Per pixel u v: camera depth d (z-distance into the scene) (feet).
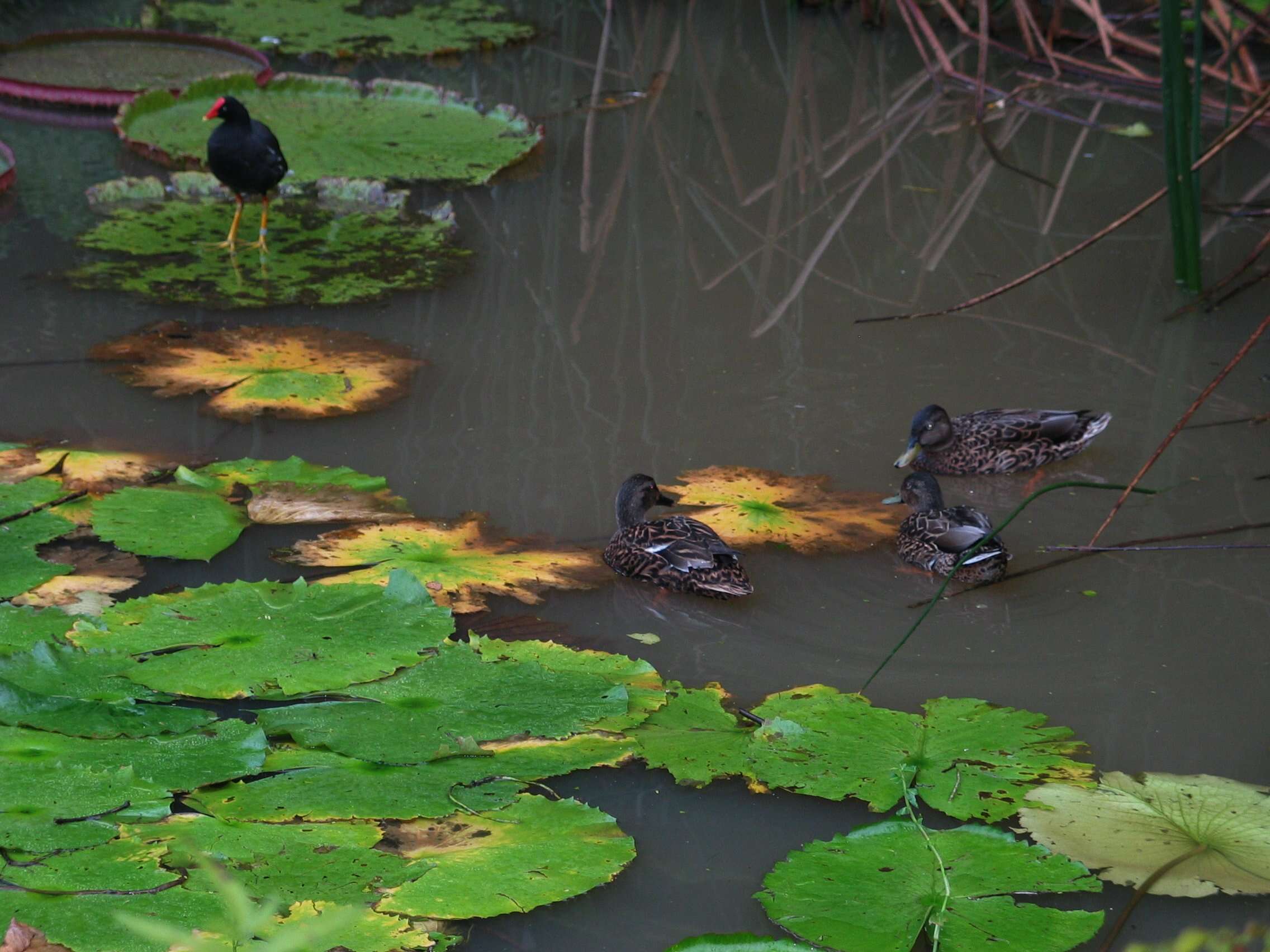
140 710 19.07
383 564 24.44
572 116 55.77
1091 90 59.98
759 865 17.71
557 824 17.43
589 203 46.34
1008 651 22.89
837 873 16.71
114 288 37.14
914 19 68.85
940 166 50.98
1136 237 44.06
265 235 40.81
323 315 36.24
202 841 16.43
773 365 34.53
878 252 42.73
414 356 34.12
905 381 33.83
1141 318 37.88
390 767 18.29
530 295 38.34
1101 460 30.22
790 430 31.14
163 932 10.06
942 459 29.35
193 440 29.25
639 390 32.86
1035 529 27.22
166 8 69.10
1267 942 15.92
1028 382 33.88
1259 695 21.74
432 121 53.11
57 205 43.52
